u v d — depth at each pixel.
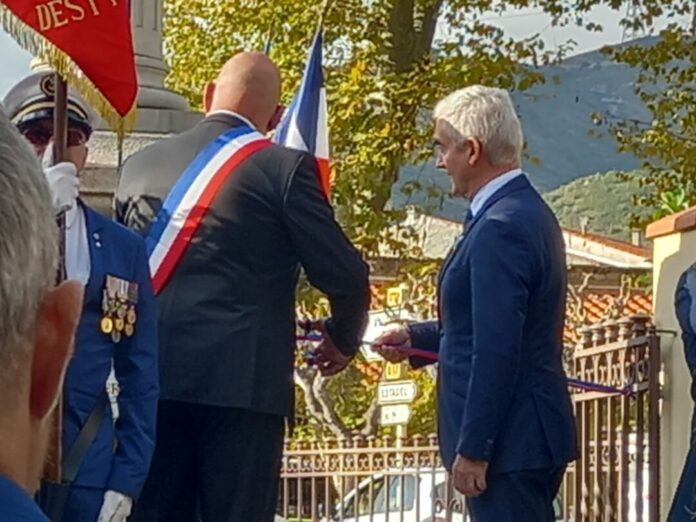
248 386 4.95
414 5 18.95
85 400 4.15
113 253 4.29
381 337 5.94
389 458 13.48
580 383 6.89
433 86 18.09
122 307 4.26
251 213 5.03
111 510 4.12
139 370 4.29
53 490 4.05
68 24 4.54
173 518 5.13
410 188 18.53
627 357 6.87
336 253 5.08
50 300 1.46
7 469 1.42
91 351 4.17
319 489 14.02
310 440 15.00
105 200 6.49
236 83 5.27
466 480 4.89
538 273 4.94
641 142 19.14
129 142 6.80
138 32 7.29
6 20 4.54
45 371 1.47
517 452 4.92
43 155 4.68
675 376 6.60
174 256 5.03
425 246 20.20
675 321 6.69
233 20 19.58
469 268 4.95
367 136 17.98
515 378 4.85
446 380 5.04
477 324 4.84
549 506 5.11
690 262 6.58
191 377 4.92
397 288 17.36
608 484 7.04
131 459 4.21
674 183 19.25
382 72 18.86
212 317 4.96
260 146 5.12
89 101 4.60
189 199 5.06
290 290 5.14
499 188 5.02
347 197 17.97
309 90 7.39
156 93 7.14
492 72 18.19
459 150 5.05
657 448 6.68
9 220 1.38
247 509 5.02
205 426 5.02
